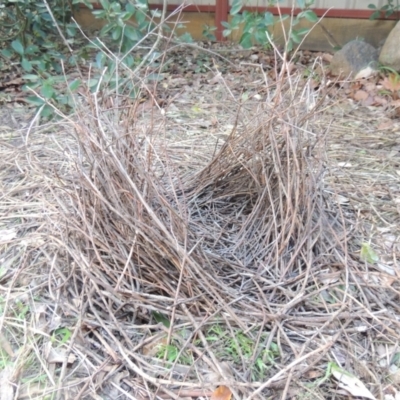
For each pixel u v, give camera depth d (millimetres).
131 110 1323
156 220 1074
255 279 1273
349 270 1309
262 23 2748
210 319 1152
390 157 2014
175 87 2787
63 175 1747
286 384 997
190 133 2209
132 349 1090
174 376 1053
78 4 3340
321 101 1314
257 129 1397
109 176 1201
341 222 1529
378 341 1148
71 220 1277
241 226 1497
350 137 2205
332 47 3402
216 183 1617
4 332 1163
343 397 1021
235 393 988
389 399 1020
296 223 1331
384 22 3271
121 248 1240
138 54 3074
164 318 1179
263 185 1446
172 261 1187
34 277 1315
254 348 1099
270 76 2867
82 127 1219
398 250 1443
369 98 2586
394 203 1676
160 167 1721
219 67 3068
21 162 1905
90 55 3205
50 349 1106
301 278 1280
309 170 1353
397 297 1274
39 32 2809
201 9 3488
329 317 1177
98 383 1029
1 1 2682
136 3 2658
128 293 1146
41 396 1012
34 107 2520
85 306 1174
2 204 1639
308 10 2736
